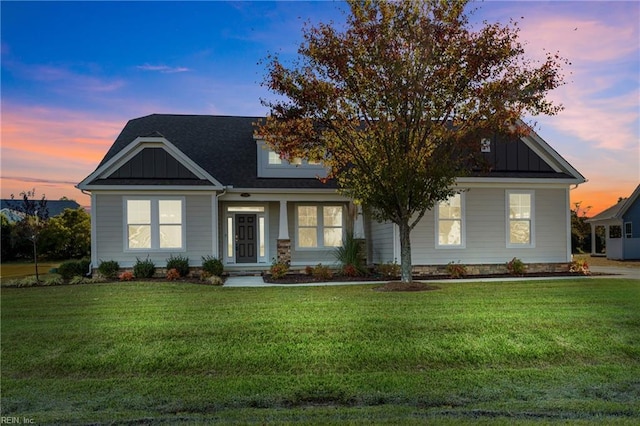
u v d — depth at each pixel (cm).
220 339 757
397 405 526
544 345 732
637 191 2895
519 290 1230
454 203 1767
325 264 1919
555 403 527
